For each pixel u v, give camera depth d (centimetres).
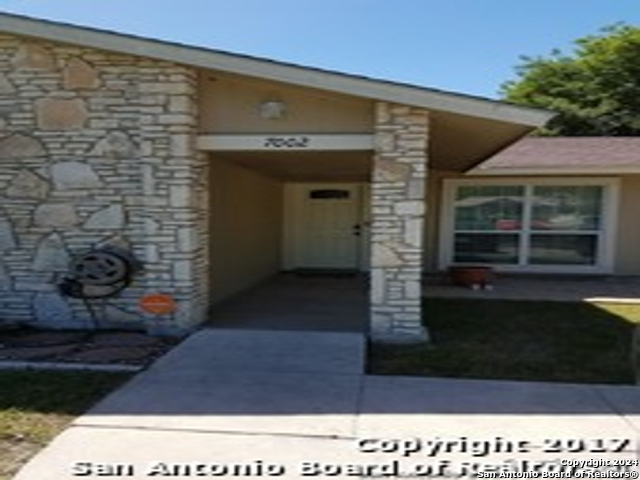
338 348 561
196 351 545
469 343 626
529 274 1210
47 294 663
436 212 1231
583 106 2553
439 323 734
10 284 665
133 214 645
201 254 673
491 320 756
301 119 630
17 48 637
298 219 1333
